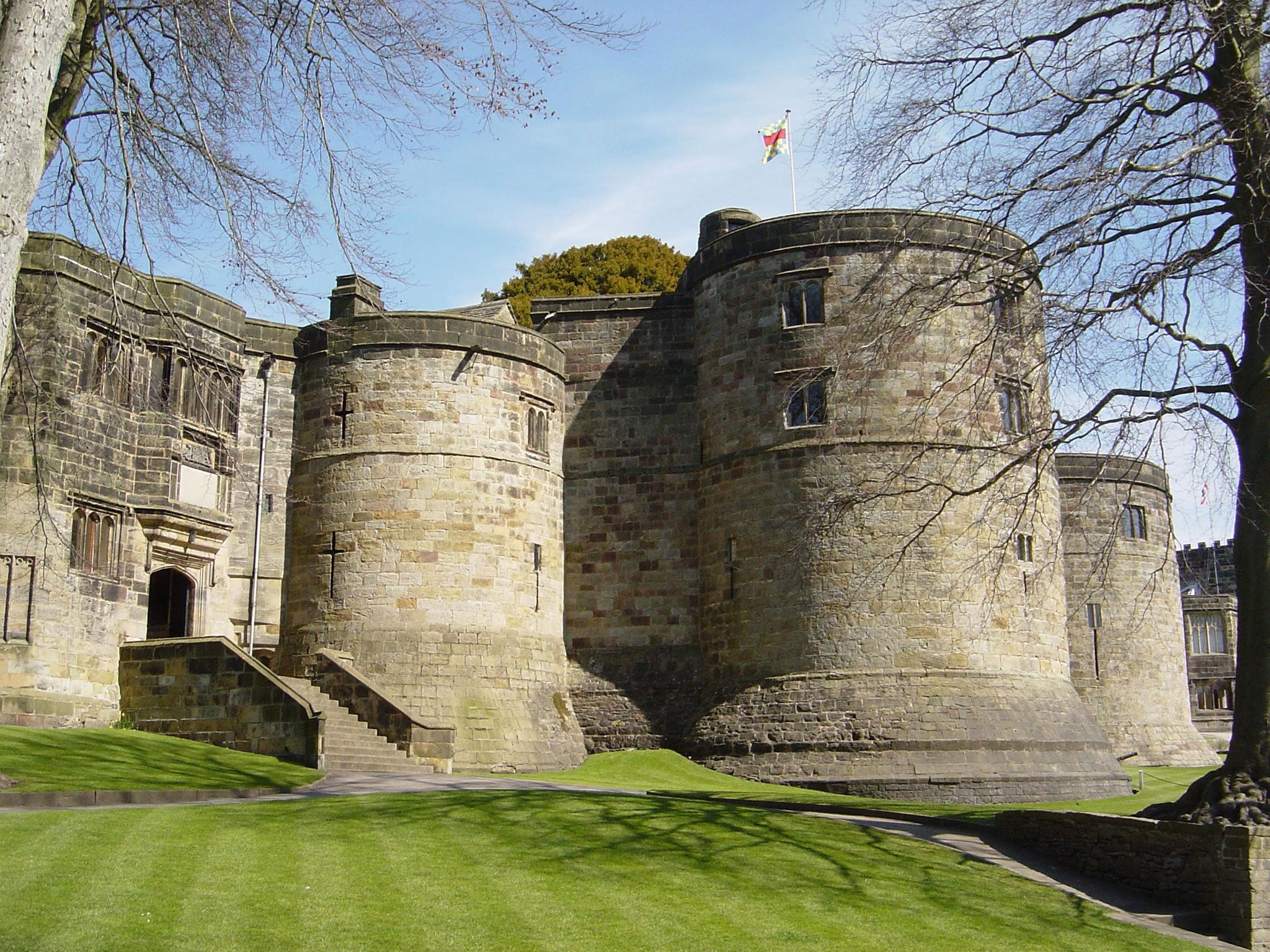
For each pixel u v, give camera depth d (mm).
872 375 22234
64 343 30625
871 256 35844
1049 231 19312
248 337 36750
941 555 34062
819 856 19016
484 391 36281
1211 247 19297
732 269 37656
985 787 32344
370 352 36062
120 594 31531
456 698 33781
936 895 17812
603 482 39281
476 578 35031
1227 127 19281
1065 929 17047
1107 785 34562
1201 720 59000
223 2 22234
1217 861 18500
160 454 32844
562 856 17828
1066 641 37125
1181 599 52188
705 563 37562
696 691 37312
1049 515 36844
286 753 28547
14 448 29344
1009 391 22750
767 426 36031
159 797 21828
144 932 13023
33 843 16062
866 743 32781
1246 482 19641
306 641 34812
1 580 28781
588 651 38500
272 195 22375
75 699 29781
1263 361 19641
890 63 21062
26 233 15648
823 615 34156
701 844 19094
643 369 39719
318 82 20641
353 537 35000
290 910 14258
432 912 14664
